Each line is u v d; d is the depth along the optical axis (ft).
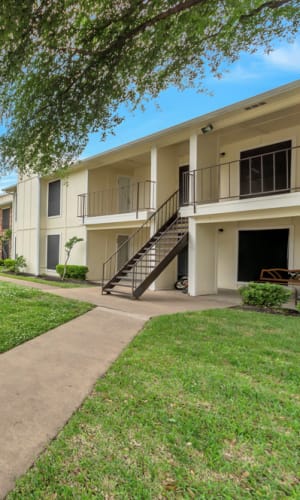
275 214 25.85
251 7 13.00
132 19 12.78
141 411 9.18
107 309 23.86
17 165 18.98
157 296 31.27
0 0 10.25
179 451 7.45
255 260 35.17
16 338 16.14
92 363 13.00
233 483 6.48
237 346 14.79
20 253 58.70
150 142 35.88
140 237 47.88
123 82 15.90
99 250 46.24
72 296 29.76
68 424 8.59
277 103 25.27
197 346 14.80
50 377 11.65
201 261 32.14
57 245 50.72
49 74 14.38
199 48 15.25
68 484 6.45
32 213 54.95
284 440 7.86
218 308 24.58
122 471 6.79
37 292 29.91
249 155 34.94
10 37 11.66
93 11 12.24
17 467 6.96
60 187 50.26
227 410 9.22
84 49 13.58
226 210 28.48
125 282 39.52
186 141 34.58
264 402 9.68
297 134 30.89
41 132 16.81
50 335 17.08
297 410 9.21
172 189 37.76
